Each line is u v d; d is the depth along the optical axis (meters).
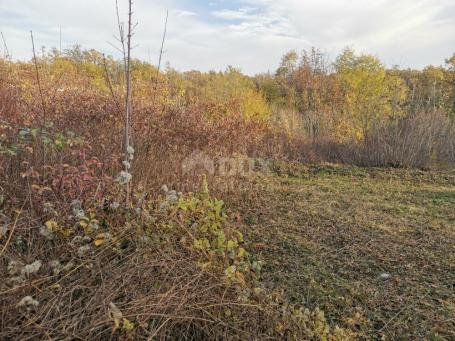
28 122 3.17
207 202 2.57
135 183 3.36
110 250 2.21
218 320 1.97
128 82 2.93
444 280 3.08
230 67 19.20
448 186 6.75
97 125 4.18
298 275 3.03
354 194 5.82
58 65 6.64
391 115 10.10
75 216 2.25
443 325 2.49
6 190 2.54
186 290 1.94
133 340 1.71
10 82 4.70
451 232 4.18
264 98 16.09
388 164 8.66
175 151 4.30
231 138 5.54
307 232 4.00
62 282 1.95
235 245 2.44
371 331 2.41
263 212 4.54
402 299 2.79
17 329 1.53
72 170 2.55
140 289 1.98
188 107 5.65
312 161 8.74
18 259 1.95
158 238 2.31
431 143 8.68
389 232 4.11
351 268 3.25
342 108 12.34
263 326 2.14
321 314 2.23
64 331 1.55
